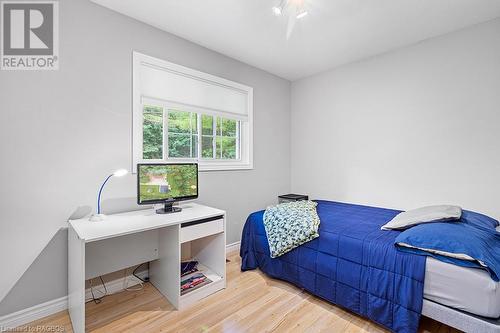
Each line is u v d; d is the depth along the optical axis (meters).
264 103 3.46
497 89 2.18
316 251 1.96
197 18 2.19
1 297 1.61
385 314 1.55
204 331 1.59
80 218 1.90
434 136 2.53
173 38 2.45
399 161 2.78
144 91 2.27
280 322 1.68
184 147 2.68
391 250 1.60
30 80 1.70
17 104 1.66
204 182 2.76
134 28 2.18
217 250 2.22
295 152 3.86
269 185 3.55
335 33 2.44
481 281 1.26
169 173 2.17
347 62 3.16
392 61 2.82
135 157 2.18
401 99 2.75
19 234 1.67
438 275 1.40
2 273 1.62
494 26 2.18
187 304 1.88
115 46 2.07
